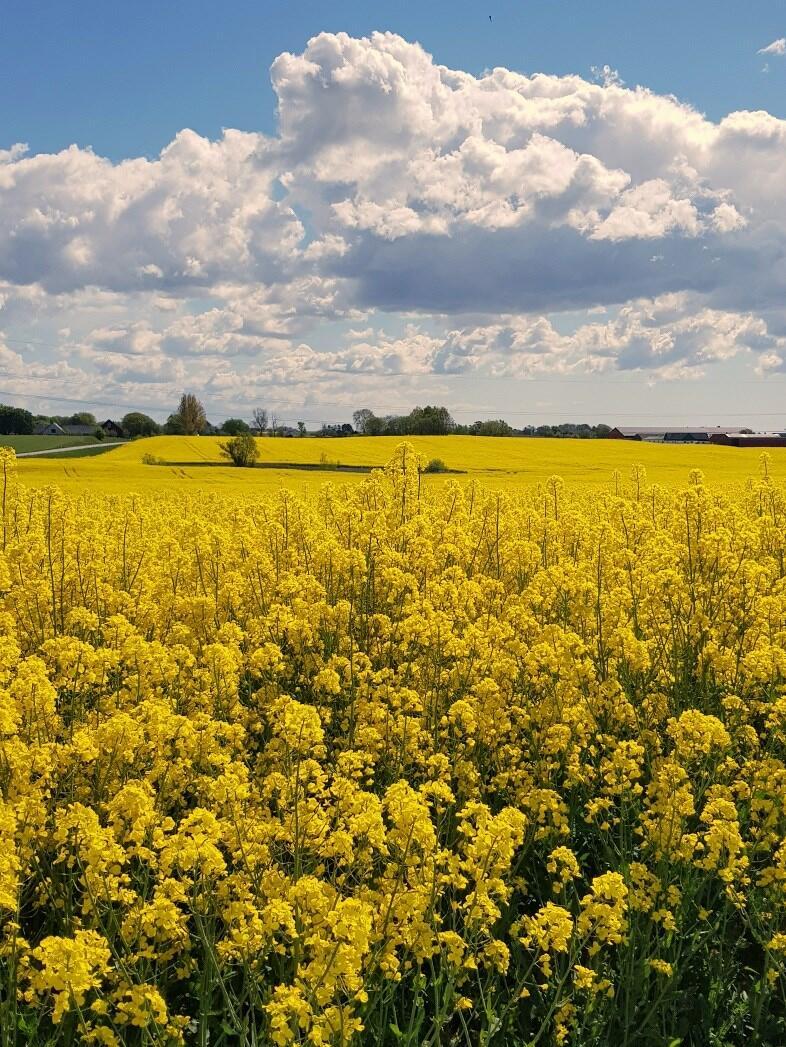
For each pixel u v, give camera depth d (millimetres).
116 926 4594
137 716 6328
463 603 10367
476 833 5160
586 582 10359
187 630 9195
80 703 7359
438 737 7223
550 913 4578
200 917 4457
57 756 5781
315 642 9477
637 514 16406
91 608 10922
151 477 57938
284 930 4727
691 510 11867
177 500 27312
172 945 4887
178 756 6109
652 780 6285
